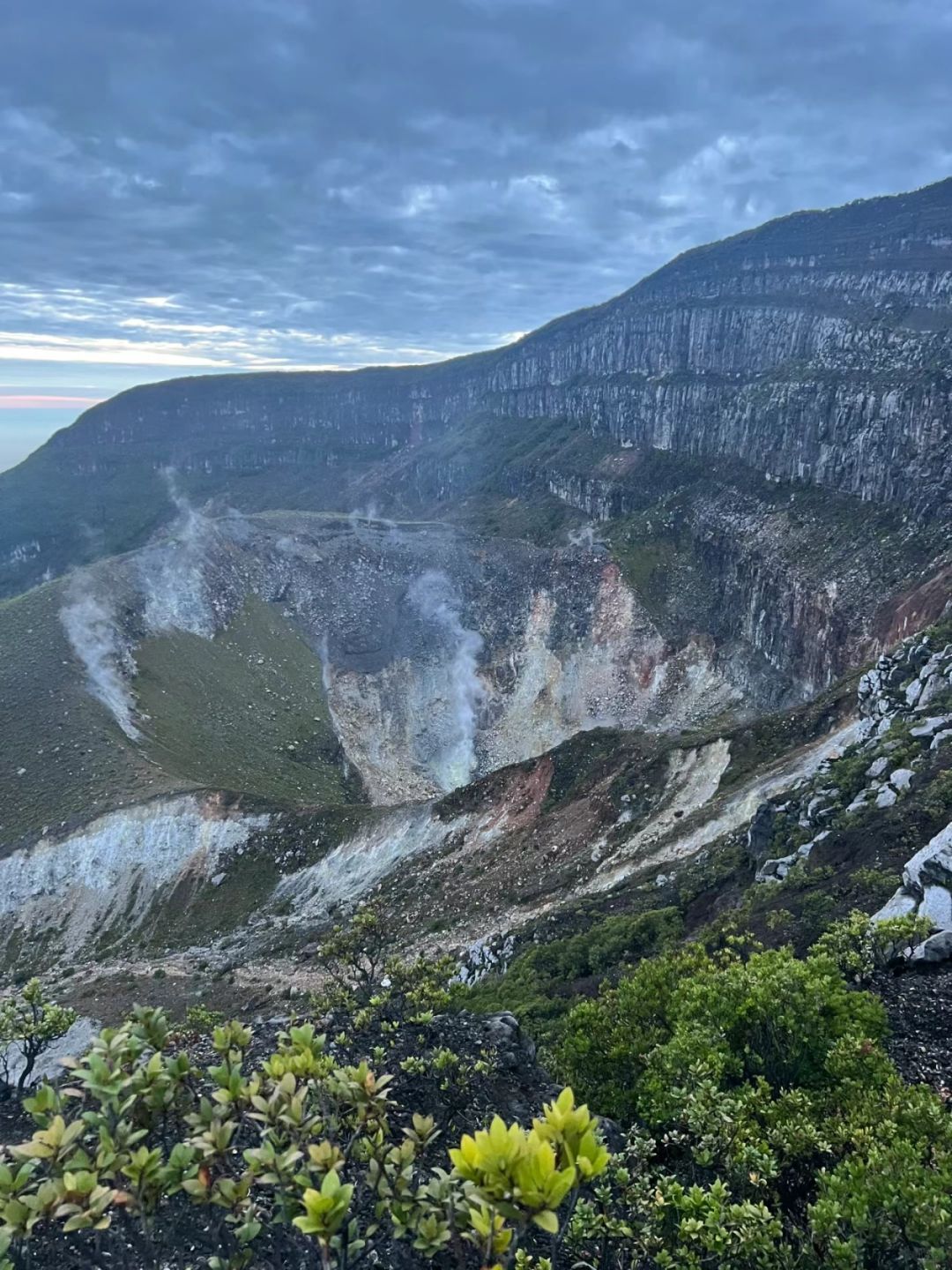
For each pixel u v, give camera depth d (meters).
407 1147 6.36
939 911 18.95
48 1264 7.29
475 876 60.31
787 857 32.28
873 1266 8.54
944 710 38.06
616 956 32.34
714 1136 10.75
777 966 14.45
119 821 78.12
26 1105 6.56
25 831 79.19
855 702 55.28
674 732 68.12
